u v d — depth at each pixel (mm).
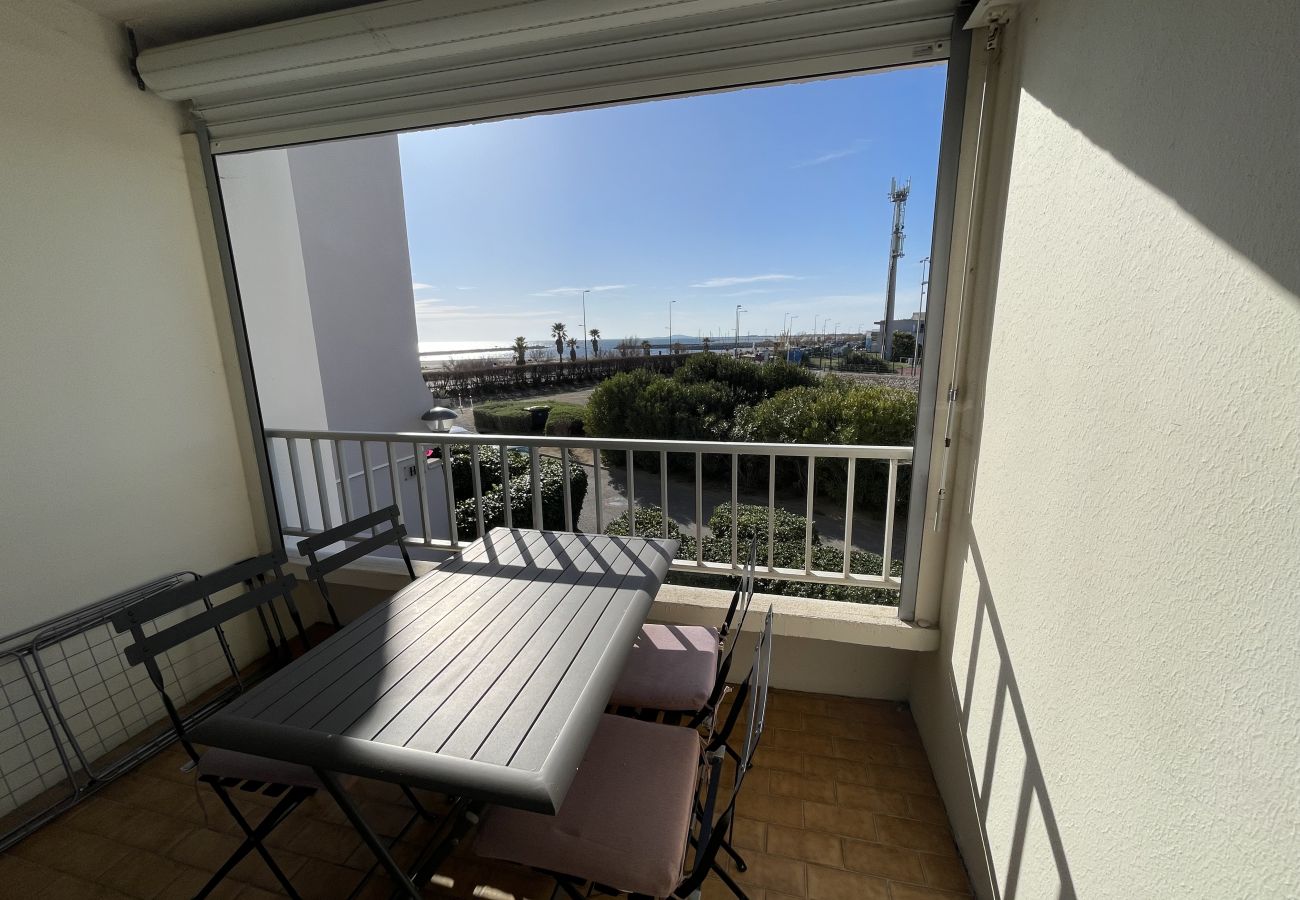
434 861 1409
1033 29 1240
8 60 1770
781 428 6691
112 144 2064
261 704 1104
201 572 2430
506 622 1417
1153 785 754
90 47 1981
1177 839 704
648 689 1550
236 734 1027
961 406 1698
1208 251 666
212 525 2479
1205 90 674
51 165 1890
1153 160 778
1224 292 638
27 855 1646
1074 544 992
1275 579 558
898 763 1938
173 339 2297
